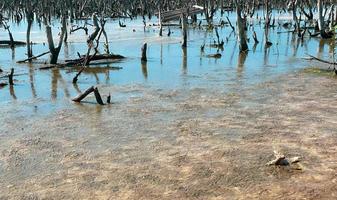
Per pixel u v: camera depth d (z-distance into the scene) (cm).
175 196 795
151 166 929
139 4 6494
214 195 793
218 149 1017
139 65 2250
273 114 1297
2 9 5934
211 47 2961
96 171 912
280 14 5728
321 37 3344
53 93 1645
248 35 3688
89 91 1476
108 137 1120
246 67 2138
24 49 3011
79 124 1234
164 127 1192
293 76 1869
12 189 838
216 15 5919
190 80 1831
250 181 845
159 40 3362
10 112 1374
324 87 1644
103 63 2308
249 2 5859
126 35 3741
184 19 2916
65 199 796
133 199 789
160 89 1670
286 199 770
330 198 770
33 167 938
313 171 882
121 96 1573
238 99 1487
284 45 3017
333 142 1045
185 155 984
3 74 2050
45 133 1159
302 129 1149
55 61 2306
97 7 6012
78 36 3731
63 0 5906
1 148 1051
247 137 1097
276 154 932
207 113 1322
